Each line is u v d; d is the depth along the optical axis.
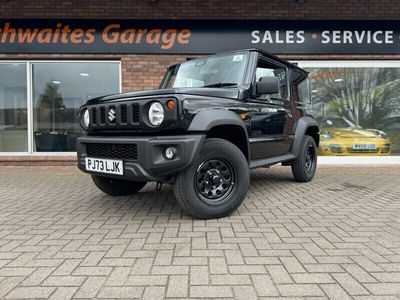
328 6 8.02
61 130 8.19
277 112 4.88
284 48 8.02
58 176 6.79
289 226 3.52
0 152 8.21
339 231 3.37
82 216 3.91
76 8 7.85
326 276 2.40
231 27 7.94
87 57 7.95
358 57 8.14
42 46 7.88
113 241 3.09
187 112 3.34
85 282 2.33
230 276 2.40
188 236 3.20
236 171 3.76
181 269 2.51
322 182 6.10
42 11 7.83
